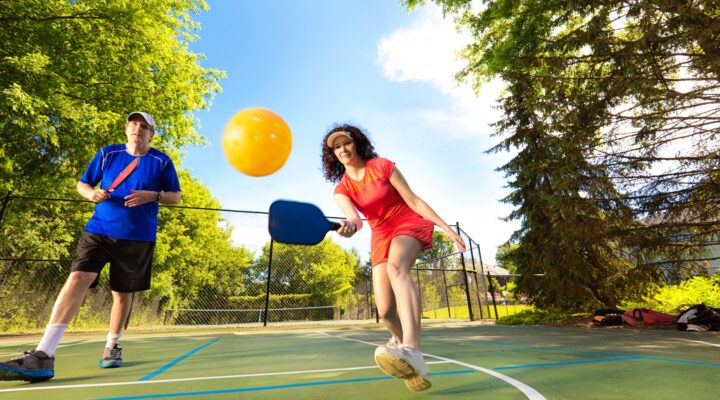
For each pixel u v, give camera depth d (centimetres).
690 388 166
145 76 819
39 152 707
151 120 260
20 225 964
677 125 680
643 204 752
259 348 382
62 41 685
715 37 557
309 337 539
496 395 153
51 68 679
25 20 652
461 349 336
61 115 629
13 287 824
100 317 937
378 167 192
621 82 613
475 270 1122
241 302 1378
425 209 186
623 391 160
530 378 191
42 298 853
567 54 735
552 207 858
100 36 767
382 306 186
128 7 748
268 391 170
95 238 233
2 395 167
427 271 1306
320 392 166
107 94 808
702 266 764
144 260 251
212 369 243
